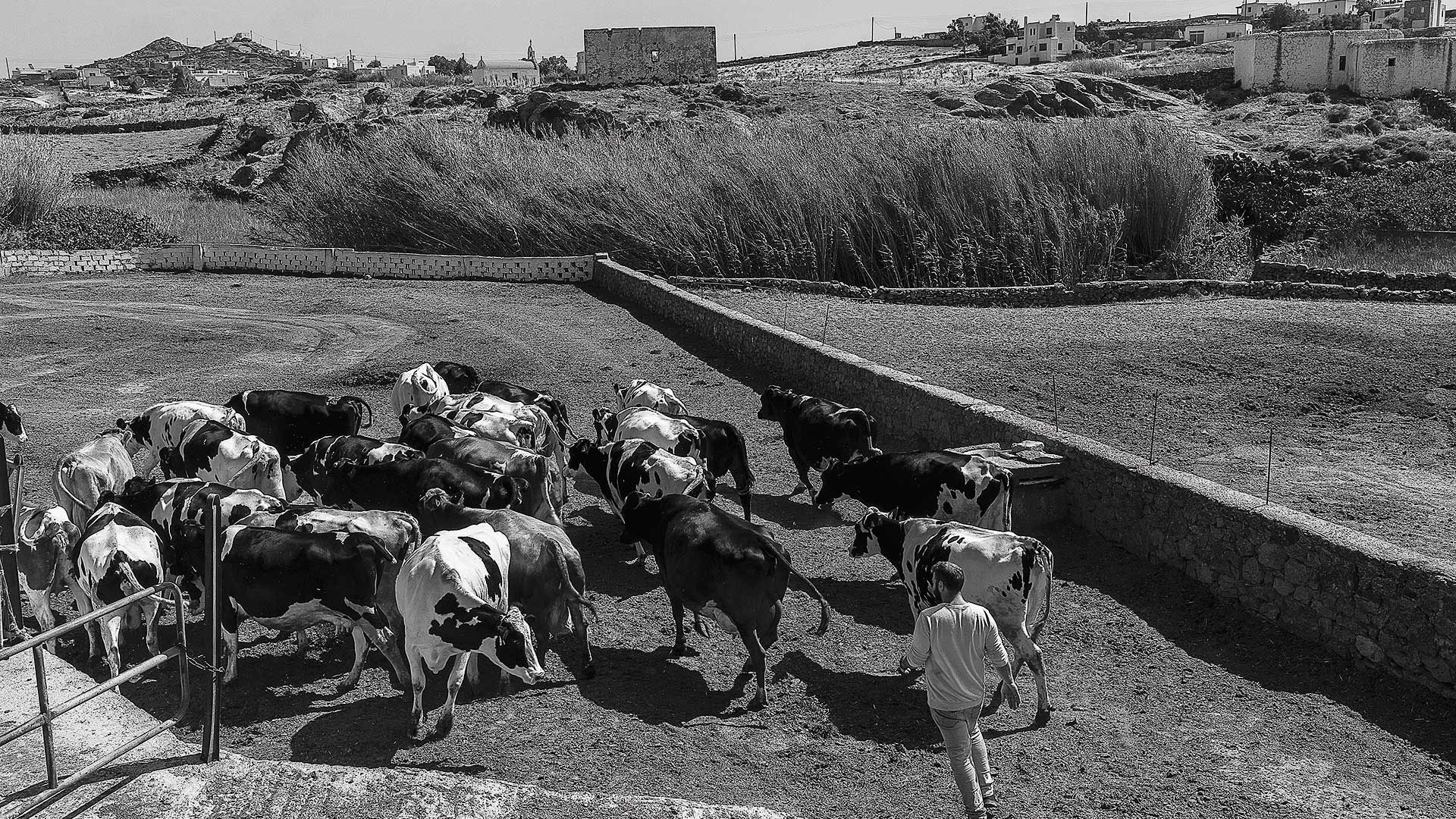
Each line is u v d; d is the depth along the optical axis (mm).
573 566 9570
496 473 11648
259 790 6035
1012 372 19938
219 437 13336
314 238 36875
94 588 9523
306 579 9000
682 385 20453
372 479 11781
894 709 9086
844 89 65062
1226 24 106062
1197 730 8672
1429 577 8945
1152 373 19672
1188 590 11102
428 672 9539
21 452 14094
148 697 9203
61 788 5836
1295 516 10281
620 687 9461
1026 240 28359
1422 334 21359
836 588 11602
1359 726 8695
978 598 9109
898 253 29578
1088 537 12578
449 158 36438
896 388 16938
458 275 32281
